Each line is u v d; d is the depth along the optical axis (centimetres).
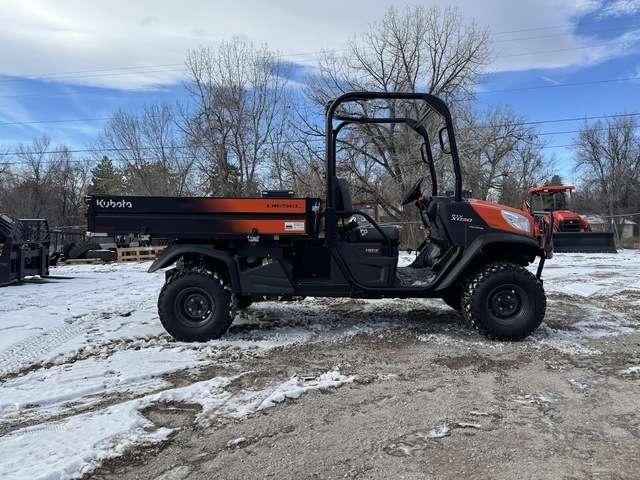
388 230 535
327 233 512
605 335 526
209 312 516
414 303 726
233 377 400
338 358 453
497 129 2564
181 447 282
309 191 2275
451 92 2472
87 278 1100
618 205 3469
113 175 3691
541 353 460
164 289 513
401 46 2462
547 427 303
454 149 521
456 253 518
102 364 437
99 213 512
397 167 2264
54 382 392
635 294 802
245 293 521
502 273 500
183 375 410
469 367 423
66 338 530
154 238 519
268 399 346
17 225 992
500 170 3030
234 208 514
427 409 333
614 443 281
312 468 258
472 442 284
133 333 550
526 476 247
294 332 550
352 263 518
